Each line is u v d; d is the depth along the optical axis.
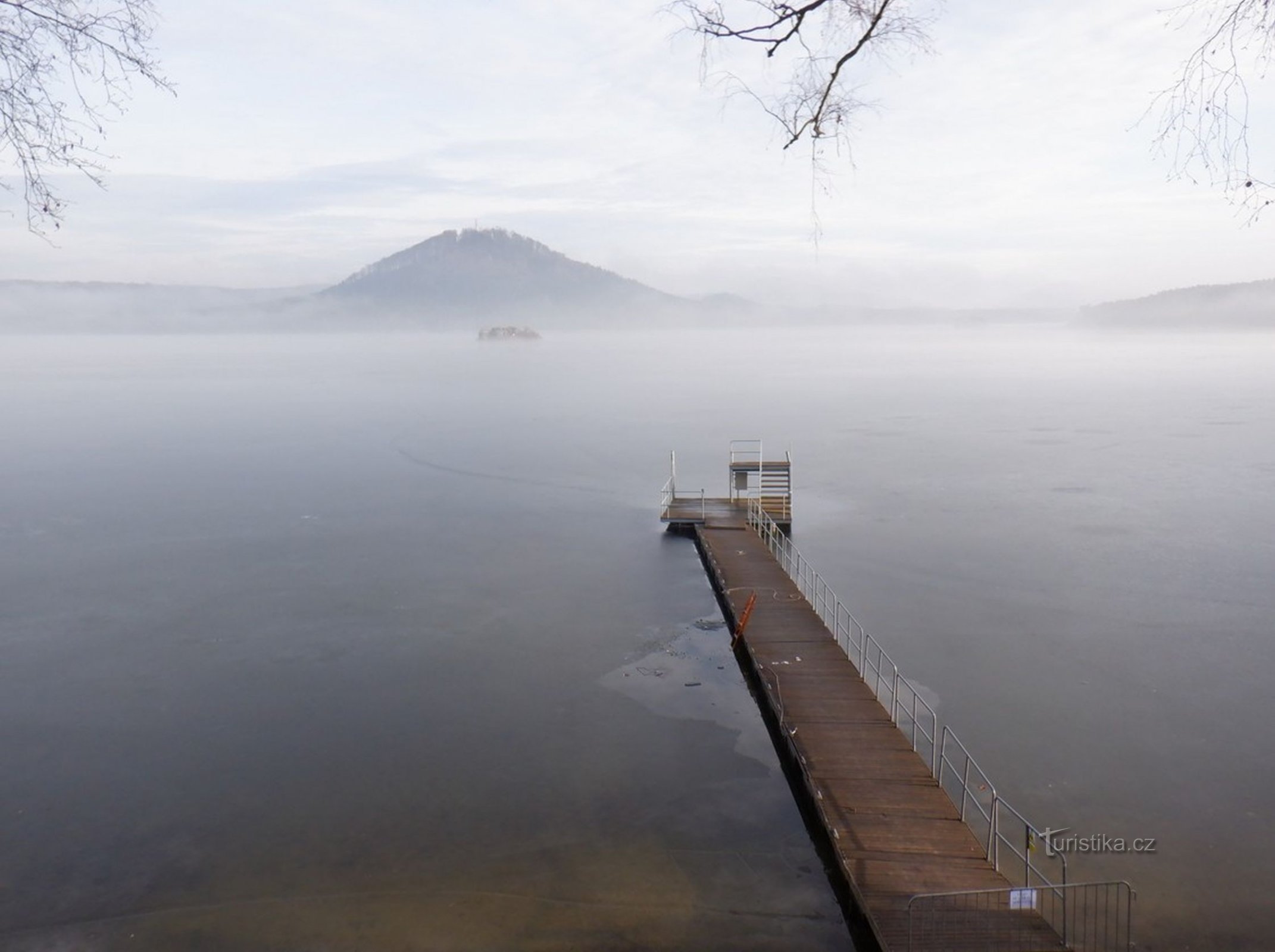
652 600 24.84
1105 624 22.59
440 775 15.85
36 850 13.91
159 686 19.72
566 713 18.16
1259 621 22.75
